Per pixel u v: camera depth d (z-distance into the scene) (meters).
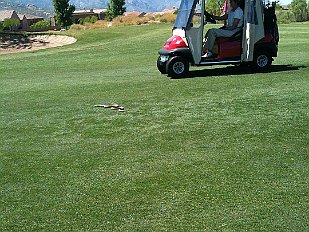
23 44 36.91
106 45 27.38
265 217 4.83
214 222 4.77
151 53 20.50
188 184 5.73
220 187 5.59
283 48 18.47
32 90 11.95
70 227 4.81
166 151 6.94
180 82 11.72
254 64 12.66
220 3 13.76
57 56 22.47
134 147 7.16
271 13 12.65
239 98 9.62
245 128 7.73
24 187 5.89
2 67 18.72
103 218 4.97
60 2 72.50
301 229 4.57
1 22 72.12
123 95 10.58
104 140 7.54
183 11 12.52
